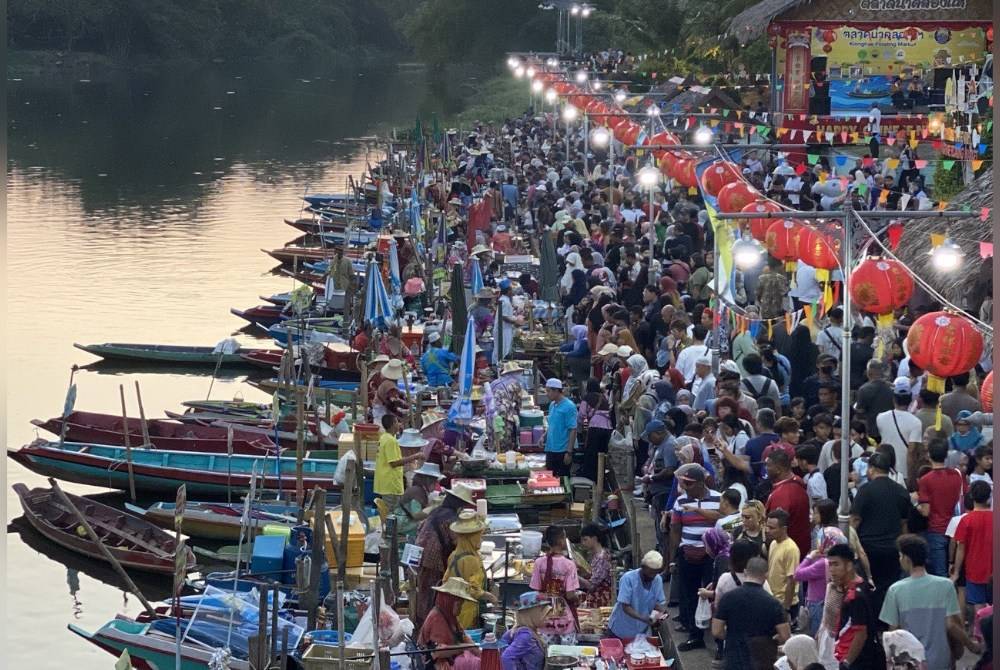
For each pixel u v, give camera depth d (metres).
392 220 83.19
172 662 29.92
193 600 32.31
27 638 35.50
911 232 46.03
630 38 152.75
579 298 50.47
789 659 20.31
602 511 34.75
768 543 24.81
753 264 37.81
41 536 40.59
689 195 64.81
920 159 70.25
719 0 123.19
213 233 94.12
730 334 38.53
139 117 178.62
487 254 58.81
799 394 35.91
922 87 77.75
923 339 25.92
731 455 28.14
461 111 181.75
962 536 23.45
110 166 130.25
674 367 37.47
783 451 25.84
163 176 123.81
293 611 31.38
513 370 41.09
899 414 27.91
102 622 36.59
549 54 164.12
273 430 45.91
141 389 57.84
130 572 38.53
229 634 29.48
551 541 27.38
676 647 26.11
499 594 30.45
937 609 21.00
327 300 62.91
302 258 80.75
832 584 21.47
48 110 183.75
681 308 42.69
